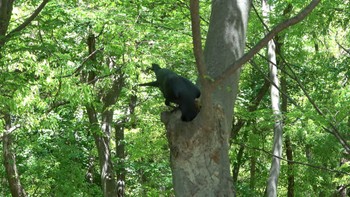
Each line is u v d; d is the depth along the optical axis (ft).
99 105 42.60
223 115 11.07
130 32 36.01
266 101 61.41
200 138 10.80
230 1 12.28
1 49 26.18
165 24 36.19
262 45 10.43
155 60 38.75
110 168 49.24
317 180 50.85
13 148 50.44
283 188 72.02
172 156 11.13
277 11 34.81
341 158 49.78
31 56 27.43
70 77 31.48
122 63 41.88
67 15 35.55
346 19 33.24
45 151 55.88
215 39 12.05
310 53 47.39
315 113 26.27
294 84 50.26
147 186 50.75
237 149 53.98
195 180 10.94
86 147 64.03
